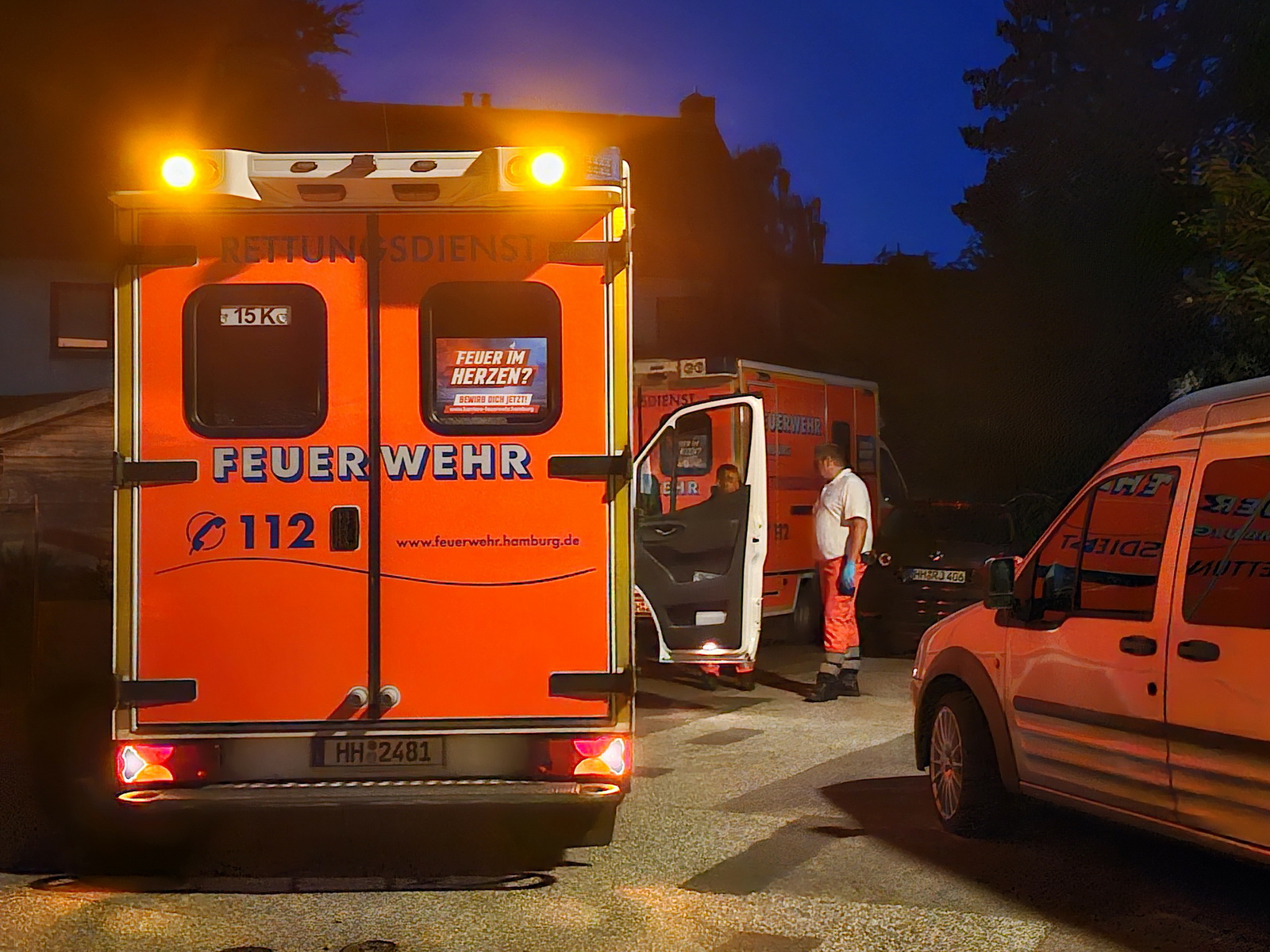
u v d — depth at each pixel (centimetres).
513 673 580
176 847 674
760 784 805
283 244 581
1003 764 646
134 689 571
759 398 968
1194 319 1884
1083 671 586
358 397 581
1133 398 2203
